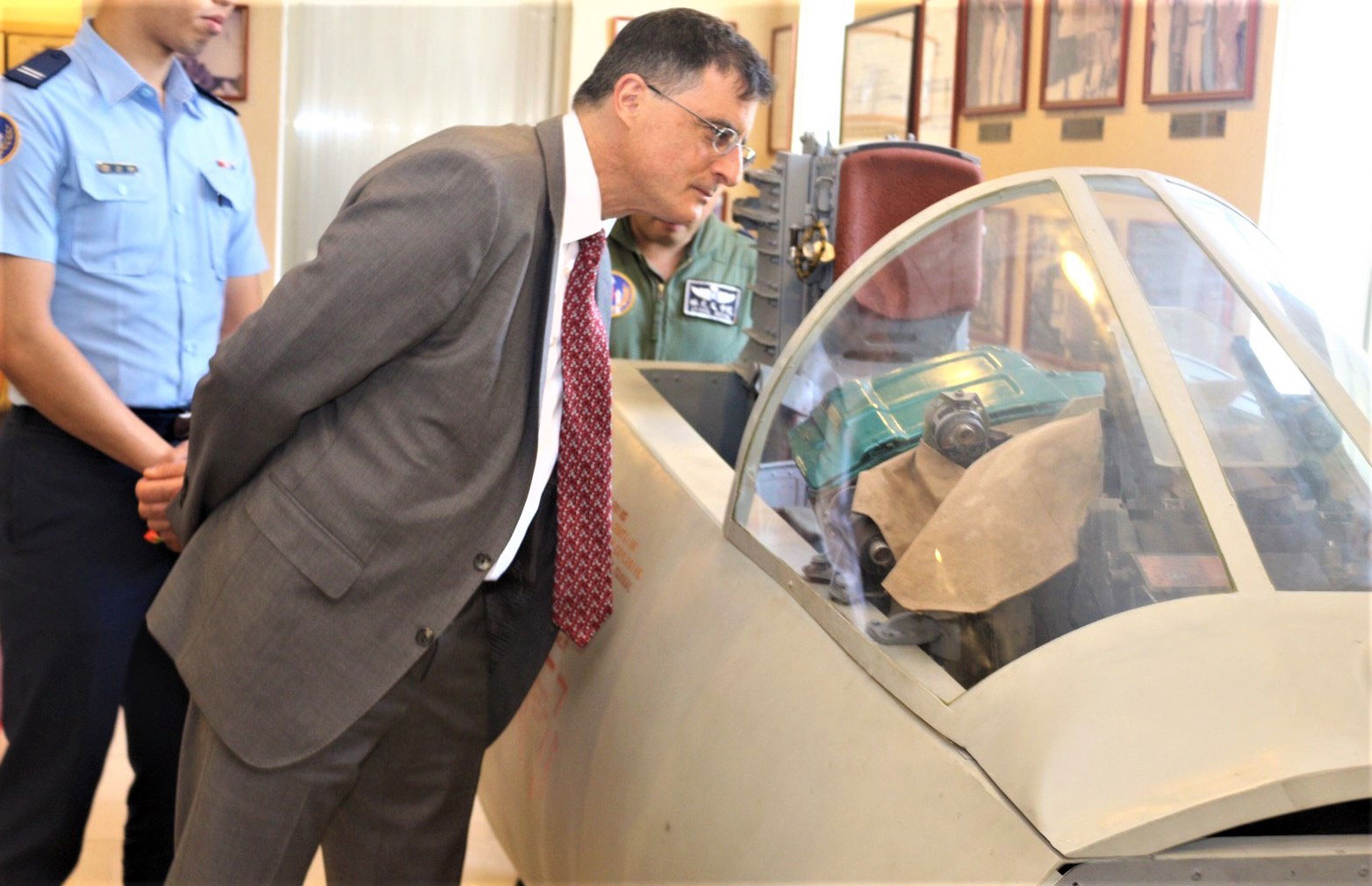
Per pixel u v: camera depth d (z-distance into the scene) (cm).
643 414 179
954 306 124
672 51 131
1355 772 75
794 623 117
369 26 534
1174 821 75
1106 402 104
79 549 176
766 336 206
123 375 179
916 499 112
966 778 87
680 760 122
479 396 130
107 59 174
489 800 194
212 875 136
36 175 165
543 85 559
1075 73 380
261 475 137
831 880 94
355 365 126
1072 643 89
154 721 194
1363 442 101
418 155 127
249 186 202
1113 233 114
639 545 154
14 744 181
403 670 136
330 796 142
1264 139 310
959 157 194
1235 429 99
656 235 239
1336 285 303
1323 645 83
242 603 134
